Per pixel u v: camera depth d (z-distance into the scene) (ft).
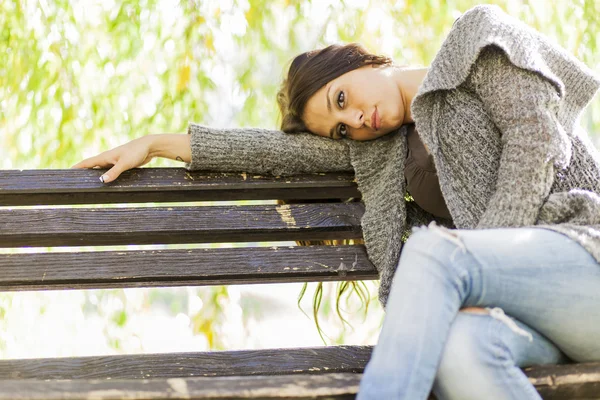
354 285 9.14
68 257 7.18
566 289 5.03
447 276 4.85
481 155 6.40
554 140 5.77
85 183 7.39
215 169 7.52
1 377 6.59
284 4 11.93
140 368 6.71
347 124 7.44
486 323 4.84
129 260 7.20
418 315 4.73
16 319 11.41
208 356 6.81
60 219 7.33
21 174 7.41
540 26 12.00
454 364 4.72
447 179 6.52
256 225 7.46
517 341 4.92
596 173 6.03
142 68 11.80
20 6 11.87
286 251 7.34
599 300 5.07
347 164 7.66
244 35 11.93
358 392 4.65
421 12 11.91
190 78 11.70
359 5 11.92
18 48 11.77
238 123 11.87
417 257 4.93
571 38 11.98
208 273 7.17
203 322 11.30
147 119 11.62
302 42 11.94
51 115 11.66
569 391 4.85
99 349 11.59
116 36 11.77
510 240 5.10
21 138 11.61
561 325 5.11
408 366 4.61
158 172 7.51
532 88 6.03
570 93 6.36
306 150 7.55
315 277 7.36
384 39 11.93
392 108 7.34
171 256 7.23
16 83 11.66
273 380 4.72
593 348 5.22
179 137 7.54
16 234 7.23
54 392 4.45
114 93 11.71
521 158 5.81
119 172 7.35
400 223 7.18
